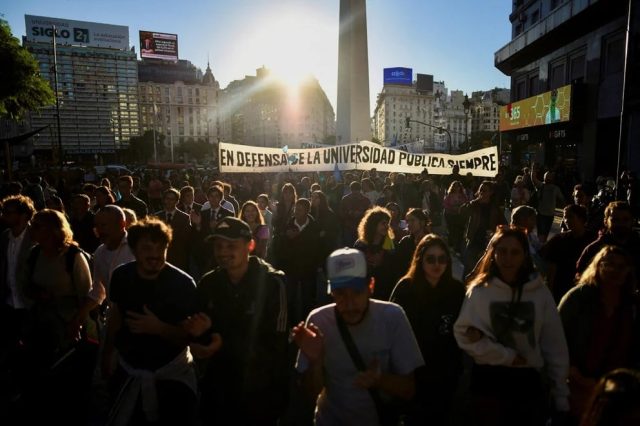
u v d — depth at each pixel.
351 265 2.35
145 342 2.86
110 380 3.02
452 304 3.28
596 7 22.06
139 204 7.39
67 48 141.62
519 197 11.14
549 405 3.21
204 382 2.84
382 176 22.09
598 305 2.92
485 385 2.80
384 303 2.51
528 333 2.71
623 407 1.26
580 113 24.98
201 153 133.38
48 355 3.74
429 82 165.00
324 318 2.47
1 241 4.43
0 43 21.17
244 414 2.73
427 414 3.14
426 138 163.25
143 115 157.12
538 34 27.78
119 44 150.25
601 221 6.82
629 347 2.89
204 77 171.38
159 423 2.84
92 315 3.93
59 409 3.67
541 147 30.58
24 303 4.29
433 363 3.21
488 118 149.12
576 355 2.95
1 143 22.14
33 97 24.58
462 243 9.81
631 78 21.05
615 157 23.55
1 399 4.02
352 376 2.41
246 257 2.81
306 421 3.87
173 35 151.75
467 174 11.49
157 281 2.88
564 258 4.47
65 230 3.74
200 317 2.60
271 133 162.88
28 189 10.99
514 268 2.77
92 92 147.12
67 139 144.62
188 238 6.50
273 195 15.34
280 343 2.79
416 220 4.86
